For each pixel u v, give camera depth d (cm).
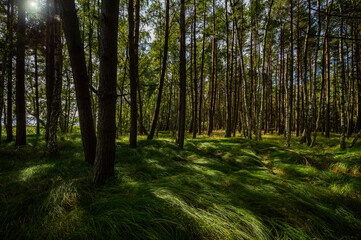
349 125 1314
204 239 153
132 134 621
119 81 1209
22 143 597
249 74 1444
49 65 641
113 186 248
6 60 595
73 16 293
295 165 455
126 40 872
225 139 984
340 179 341
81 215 183
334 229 186
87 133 379
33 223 179
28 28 644
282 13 1100
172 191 224
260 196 244
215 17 1177
